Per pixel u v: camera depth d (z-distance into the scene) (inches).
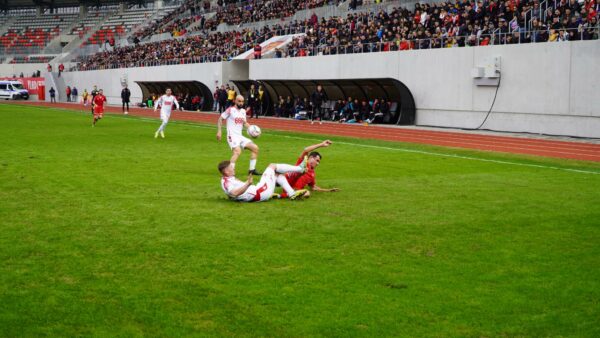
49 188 493.0
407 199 456.1
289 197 451.8
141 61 2484.0
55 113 1771.7
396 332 220.1
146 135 1027.3
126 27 3312.0
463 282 271.6
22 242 326.6
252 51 1898.4
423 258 305.6
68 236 339.3
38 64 3346.5
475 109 1184.2
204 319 229.6
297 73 1642.5
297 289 260.5
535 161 708.7
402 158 724.0
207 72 2037.4
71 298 248.2
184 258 300.7
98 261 295.0
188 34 2613.2
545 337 218.1
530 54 1077.8
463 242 335.3
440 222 380.8
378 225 370.9
